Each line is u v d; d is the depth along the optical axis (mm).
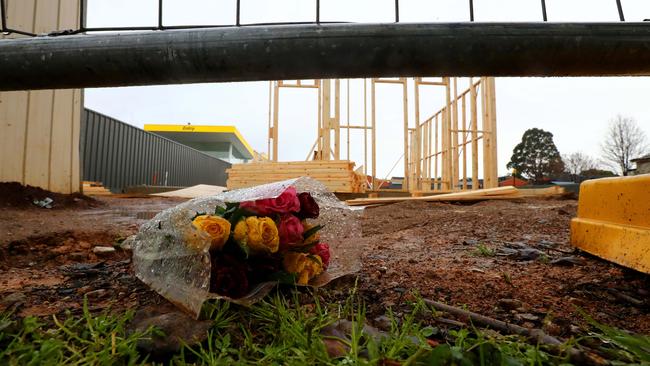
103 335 968
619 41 1061
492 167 9859
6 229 2947
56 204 5383
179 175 18531
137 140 14812
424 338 925
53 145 5918
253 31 1107
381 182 15680
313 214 1390
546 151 35531
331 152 11047
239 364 832
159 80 1187
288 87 10500
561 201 6293
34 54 1123
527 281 1549
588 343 941
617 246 1580
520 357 836
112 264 1918
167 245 1182
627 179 1551
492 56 1084
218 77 1176
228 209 1240
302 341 922
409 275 1620
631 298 1315
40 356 830
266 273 1227
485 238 2939
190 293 1049
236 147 36188
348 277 1541
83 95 6598
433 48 1078
